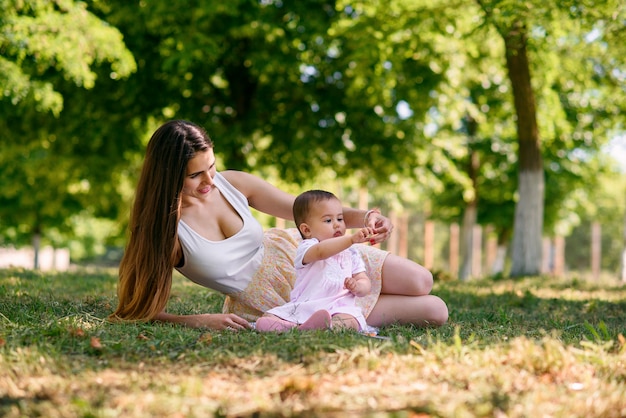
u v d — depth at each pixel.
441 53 12.88
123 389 2.69
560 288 9.05
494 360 3.04
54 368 2.95
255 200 4.55
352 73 12.34
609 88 12.84
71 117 13.55
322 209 4.23
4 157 15.79
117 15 12.23
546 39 10.59
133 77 13.20
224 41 13.13
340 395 2.62
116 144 14.43
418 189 19.02
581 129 15.09
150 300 4.07
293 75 13.67
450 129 15.84
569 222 26.91
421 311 4.21
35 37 9.88
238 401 2.57
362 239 3.94
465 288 8.48
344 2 12.30
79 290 6.35
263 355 3.14
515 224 12.16
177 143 4.04
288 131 14.27
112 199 19.69
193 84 14.02
